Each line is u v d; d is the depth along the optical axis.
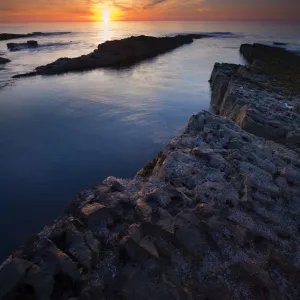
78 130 25.22
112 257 7.36
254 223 8.74
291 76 45.47
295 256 7.80
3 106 32.06
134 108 31.78
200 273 6.98
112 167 18.88
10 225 13.66
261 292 6.53
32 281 6.07
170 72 56.25
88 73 55.28
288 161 13.58
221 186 10.43
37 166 19.00
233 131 16.25
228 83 33.44
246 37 168.12
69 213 9.57
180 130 25.36
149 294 6.19
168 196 9.71
